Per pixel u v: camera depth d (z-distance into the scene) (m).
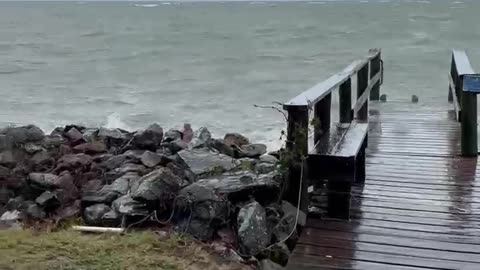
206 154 5.70
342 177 4.69
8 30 78.12
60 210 5.05
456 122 9.13
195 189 4.55
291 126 4.68
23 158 5.88
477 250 4.38
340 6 154.12
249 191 4.69
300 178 4.74
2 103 23.45
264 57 40.06
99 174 5.79
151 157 5.96
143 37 62.06
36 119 19.94
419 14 93.25
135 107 21.92
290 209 4.73
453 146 7.61
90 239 4.46
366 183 6.02
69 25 88.50
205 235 4.39
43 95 25.66
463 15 87.12
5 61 41.75
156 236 4.40
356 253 4.34
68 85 29.03
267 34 61.69
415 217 5.05
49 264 4.03
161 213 4.69
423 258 4.25
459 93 8.72
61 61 41.53
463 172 6.40
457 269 4.07
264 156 6.34
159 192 4.67
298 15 102.31
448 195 5.64
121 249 4.25
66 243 4.37
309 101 4.64
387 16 89.50
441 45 45.91
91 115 20.56
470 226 4.85
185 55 43.19
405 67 32.19
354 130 5.66
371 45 47.53
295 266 4.14
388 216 5.07
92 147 6.57
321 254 4.33
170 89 26.52
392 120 9.46
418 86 25.19
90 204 5.05
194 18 101.50
